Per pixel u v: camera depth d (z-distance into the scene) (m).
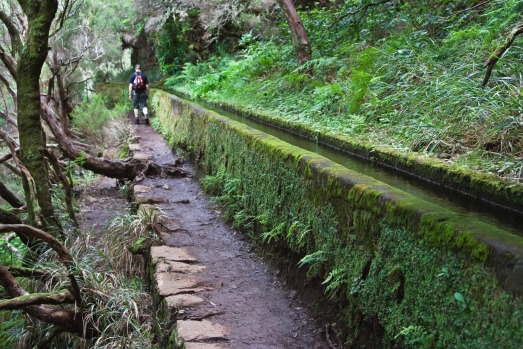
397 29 8.35
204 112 8.15
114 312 4.28
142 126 14.72
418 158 3.99
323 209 3.73
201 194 7.48
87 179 9.93
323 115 6.52
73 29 13.53
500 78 4.54
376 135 5.11
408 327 2.53
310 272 3.99
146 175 8.70
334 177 3.54
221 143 6.85
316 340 3.56
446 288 2.31
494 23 5.73
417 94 5.34
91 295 4.46
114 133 12.96
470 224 2.31
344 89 6.73
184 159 9.55
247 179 5.61
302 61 8.64
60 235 5.45
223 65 15.45
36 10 5.02
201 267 4.82
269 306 4.07
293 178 4.30
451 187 3.54
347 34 9.32
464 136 4.22
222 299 4.16
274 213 4.76
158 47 19.64
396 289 2.75
